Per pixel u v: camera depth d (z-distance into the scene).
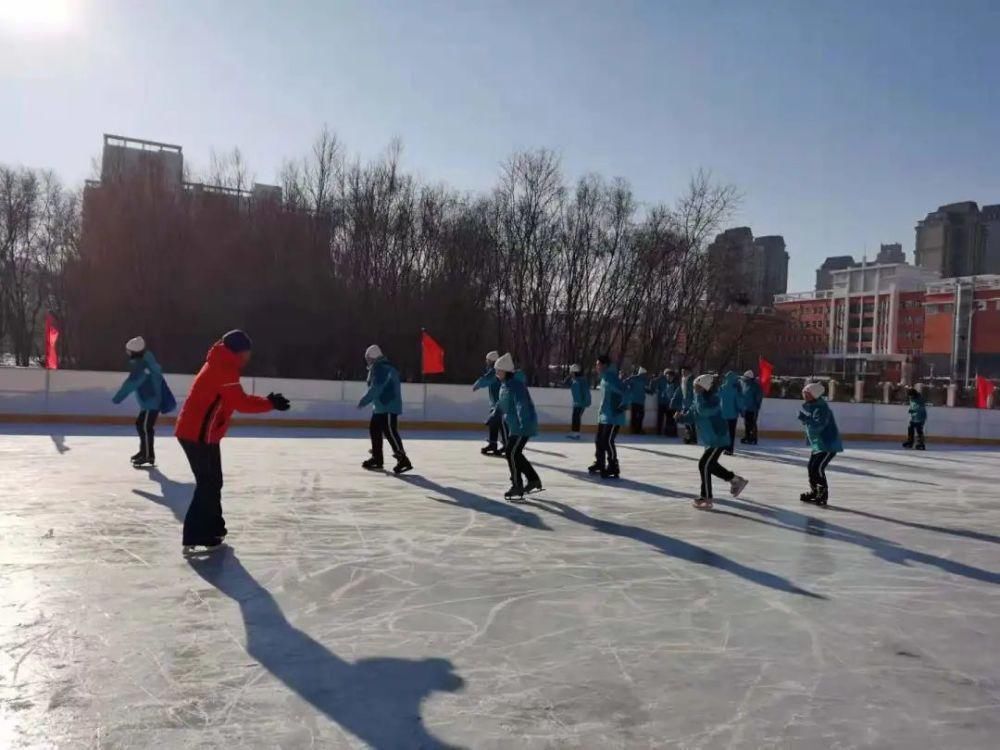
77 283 39.53
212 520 6.01
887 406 23.52
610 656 4.14
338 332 39.25
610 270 44.38
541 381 43.53
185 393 17.66
